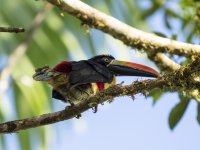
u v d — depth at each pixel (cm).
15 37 1355
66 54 1395
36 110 1341
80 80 1044
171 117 1116
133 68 1151
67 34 1400
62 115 947
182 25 1266
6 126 944
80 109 943
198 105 1085
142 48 1162
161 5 1328
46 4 1309
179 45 1153
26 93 1334
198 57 944
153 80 945
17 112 1341
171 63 1165
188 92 1066
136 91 938
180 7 1265
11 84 1328
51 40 1387
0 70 1338
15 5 1372
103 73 1075
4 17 1359
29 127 949
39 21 1300
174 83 946
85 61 1083
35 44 1368
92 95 943
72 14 1127
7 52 1343
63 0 1105
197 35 1240
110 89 940
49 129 1415
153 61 1173
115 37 1158
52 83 1038
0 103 1343
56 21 1394
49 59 1377
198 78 954
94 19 1136
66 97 1055
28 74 1343
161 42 1156
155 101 1148
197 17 1241
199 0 1231
